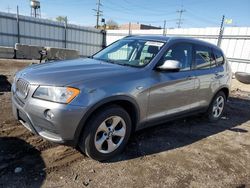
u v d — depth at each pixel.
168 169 3.19
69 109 2.68
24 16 21.92
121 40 4.63
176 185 2.87
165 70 3.53
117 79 3.10
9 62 14.33
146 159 3.37
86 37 26.34
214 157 3.69
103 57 4.16
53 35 24.05
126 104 3.27
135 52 3.95
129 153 3.48
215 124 5.29
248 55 14.98
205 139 4.36
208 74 4.62
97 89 2.86
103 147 3.17
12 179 2.64
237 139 4.55
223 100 5.45
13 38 21.70
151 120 3.63
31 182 2.63
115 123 3.15
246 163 3.63
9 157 3.04
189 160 3.50
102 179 2.82
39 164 2.96
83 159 3.19
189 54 4.27
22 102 2.96
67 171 2.89
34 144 3.42
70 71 3.10
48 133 2.84
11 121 4.14
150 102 3.48
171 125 4.86
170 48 3.89
